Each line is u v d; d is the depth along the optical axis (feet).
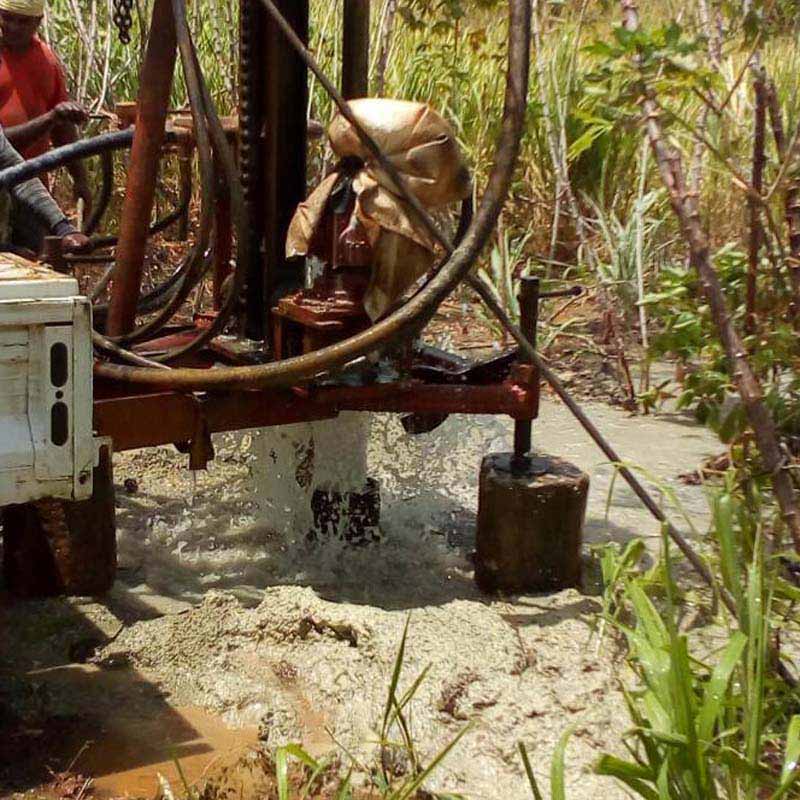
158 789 11.06
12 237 17.03
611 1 16.63
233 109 26.94
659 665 10.38
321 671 12.73
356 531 16.07
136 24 29.27
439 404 14.40
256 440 16.42
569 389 22.95
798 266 15.62
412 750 10.59
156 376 13.12
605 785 11.09
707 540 13.83
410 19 20.12
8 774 11.19
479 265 26.58
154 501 17.31
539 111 25.22
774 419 15.84
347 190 13.39
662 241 27.66
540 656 12.94
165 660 13.08
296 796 11.03
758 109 15.40
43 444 10.72
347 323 13.58
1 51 19.77
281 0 14.52
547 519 14.42
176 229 27.73
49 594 14.21
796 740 9.61
